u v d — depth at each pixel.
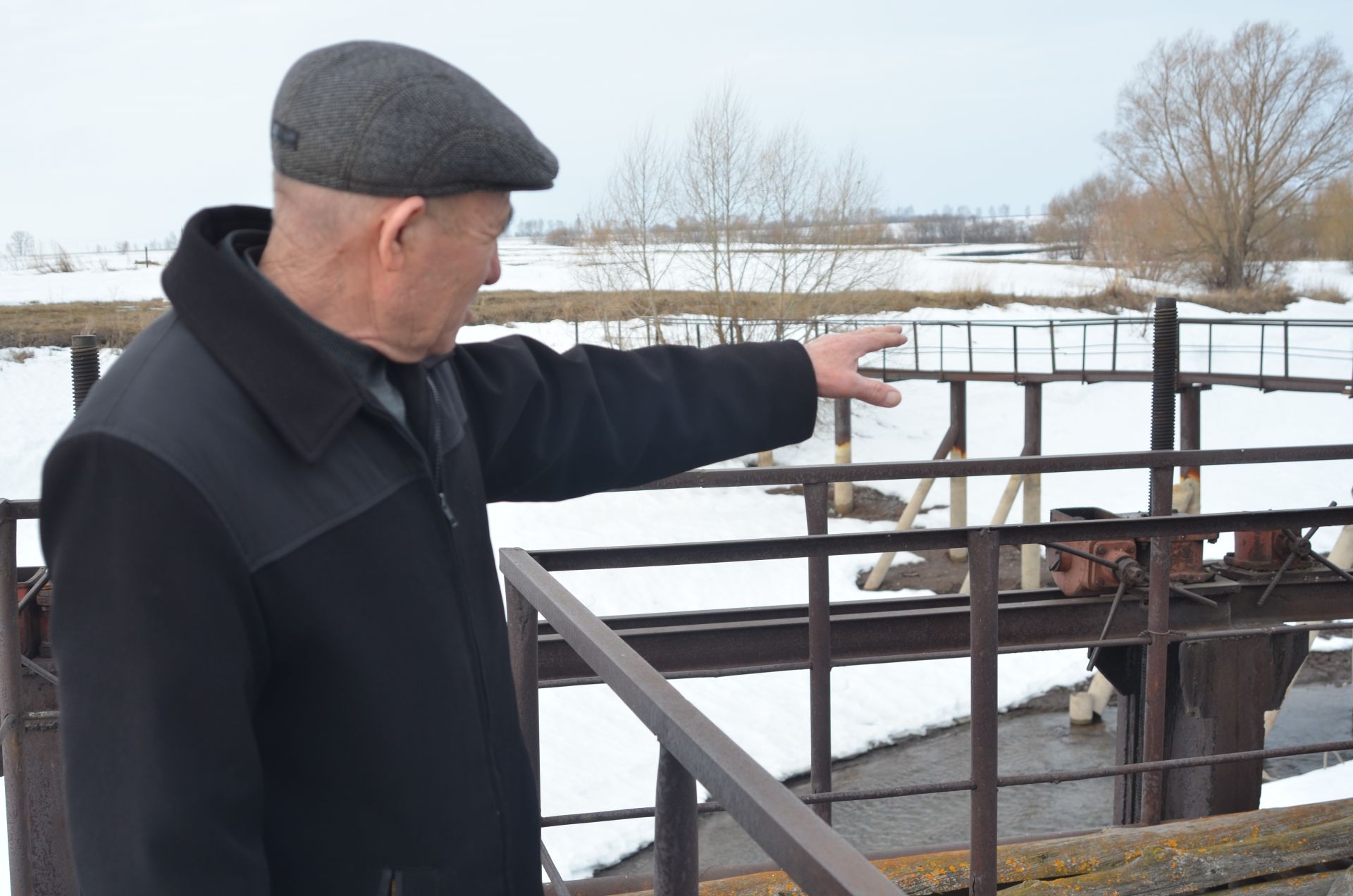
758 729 8.41
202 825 0.84
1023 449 16.30
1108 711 9.02
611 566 2.23
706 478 2.75
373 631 0.95
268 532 0.88
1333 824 2.75
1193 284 36.47
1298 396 21.44
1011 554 14.52
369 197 0.91
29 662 2.69
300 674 0.93
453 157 0.90
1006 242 101.88
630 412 1.38
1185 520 2.42
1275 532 3.84
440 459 1.06
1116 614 3.66
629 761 7.62
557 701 8.39
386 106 0.89
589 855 6.47
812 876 0.75
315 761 0.96
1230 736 3.40
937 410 21.59
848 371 1.49
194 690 0.83
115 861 0.83
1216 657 3.38
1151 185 36.75
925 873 2.66
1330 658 9.80
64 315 24.03
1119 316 30.45
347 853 0.98
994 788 2.30
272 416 0.89
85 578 0.83
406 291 0.95
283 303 0.94
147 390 0.87
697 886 1.03
